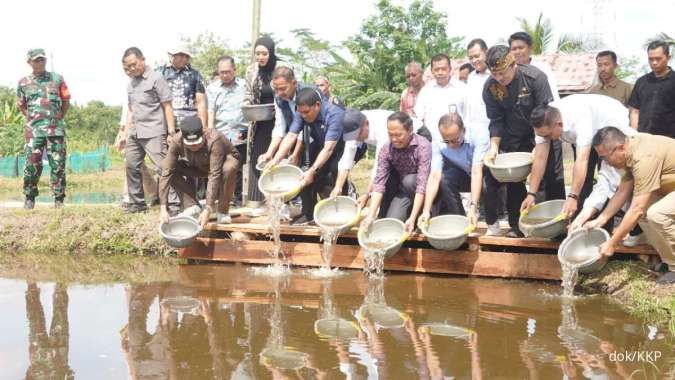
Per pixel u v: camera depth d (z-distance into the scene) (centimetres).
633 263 512
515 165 524
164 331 416
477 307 471
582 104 507
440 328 420
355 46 2211
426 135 599
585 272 492
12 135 2461
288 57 2533
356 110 602
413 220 564
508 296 502
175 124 742
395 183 602
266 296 505
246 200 770
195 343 392
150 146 709
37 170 779
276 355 369
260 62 687
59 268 618
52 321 443
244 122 770
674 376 336
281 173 623
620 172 481
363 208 616
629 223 456
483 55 645
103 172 2212
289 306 476
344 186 659
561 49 2284
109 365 356
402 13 2159
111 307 477
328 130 608
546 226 509
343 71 2244
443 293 513
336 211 602
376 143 625
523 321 436
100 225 703
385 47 2167
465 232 535
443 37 2212
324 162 609
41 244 704
